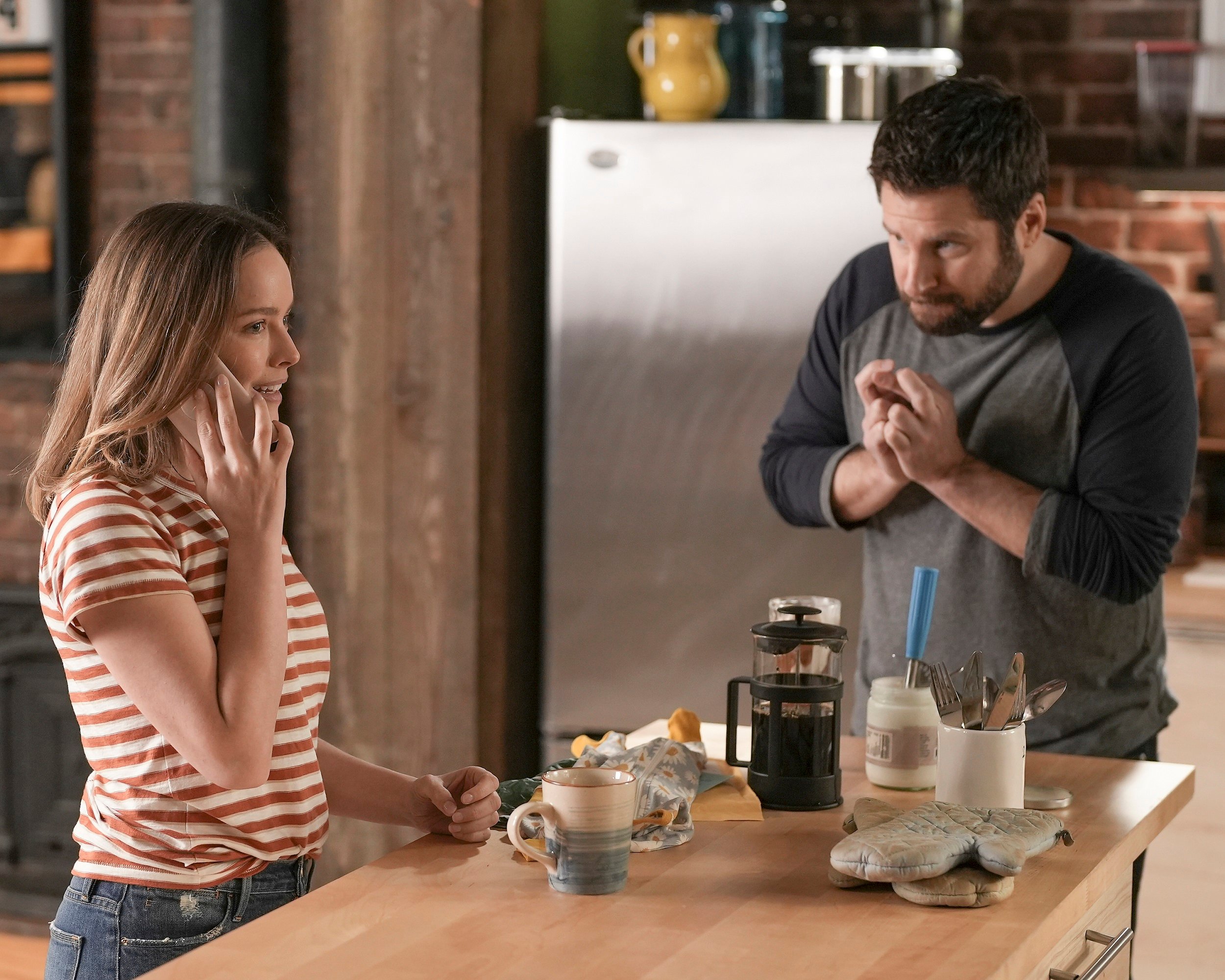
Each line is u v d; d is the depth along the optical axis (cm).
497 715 307
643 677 296
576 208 291
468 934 122
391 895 132
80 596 129
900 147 197
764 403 287
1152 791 171
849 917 127
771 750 163
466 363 296
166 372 135
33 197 357
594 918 126
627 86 338
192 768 135
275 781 141
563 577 298
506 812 158
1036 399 215
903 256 204
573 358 294
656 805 151
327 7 297
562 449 296
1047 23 355
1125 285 211
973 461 212
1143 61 321
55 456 142
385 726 309
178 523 136
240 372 141
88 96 356
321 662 152
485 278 296
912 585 183
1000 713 154
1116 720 212
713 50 304
